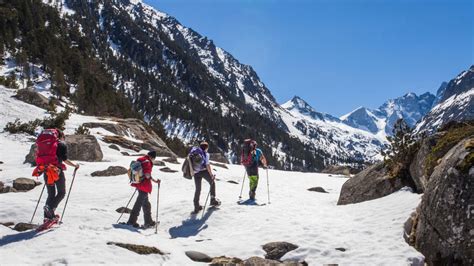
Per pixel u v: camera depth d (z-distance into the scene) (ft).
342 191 47.50
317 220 37.96
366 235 32.86
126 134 132.87
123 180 58.54
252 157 46.75
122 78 615.98
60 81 235.81
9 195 43.42
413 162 41.60
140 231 34.32
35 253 26.27
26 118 121.70
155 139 145.89
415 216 32.71
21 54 264.72
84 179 58.85
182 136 547.90
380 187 43.39
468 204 26.45
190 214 40.55
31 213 35.45
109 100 271.49
